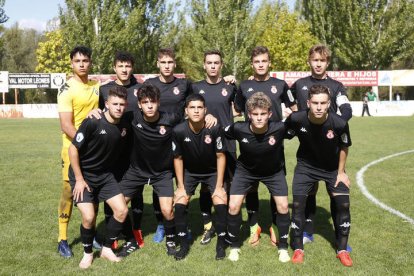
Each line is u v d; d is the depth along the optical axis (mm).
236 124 4402
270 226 5457
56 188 7473
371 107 29969
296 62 35719
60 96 4480
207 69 5125
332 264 4145
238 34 33781
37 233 5082
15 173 8859
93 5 32656
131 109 4742
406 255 4312
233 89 5316
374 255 4336
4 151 12234
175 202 4520
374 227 5227
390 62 35375
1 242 4762
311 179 4465
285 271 3984
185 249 4441
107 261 4277
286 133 4457
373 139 14578
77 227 5340
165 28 35500
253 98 4203
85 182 4266
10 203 6430
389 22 34438
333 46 36781
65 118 4434
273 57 36656
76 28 32938
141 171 4621
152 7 35000
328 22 36500
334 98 4809
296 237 4359
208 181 4688
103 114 4184
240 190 4477
